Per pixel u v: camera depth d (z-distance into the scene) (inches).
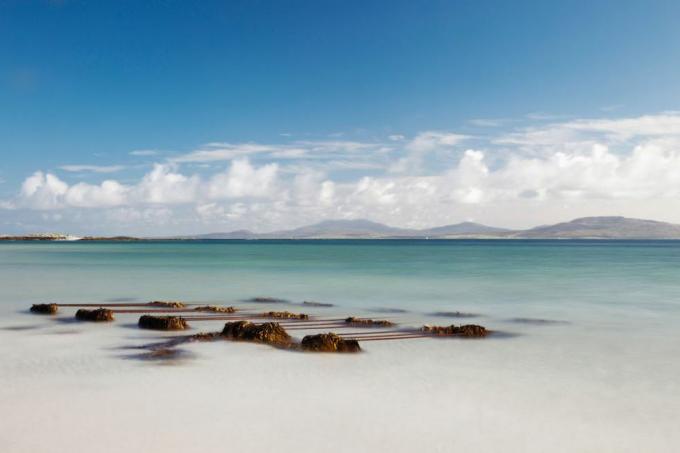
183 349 715.4
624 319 1029.2
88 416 466.3
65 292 1464.1
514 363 673.0
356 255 4220.0
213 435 430.6
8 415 466.9
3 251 5083.7
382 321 946.7
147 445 409.4
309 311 1130.7
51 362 647.8
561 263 3026.6
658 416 489.4
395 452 408.8
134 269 2434.8
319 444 418.9
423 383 579.8
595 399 534.0
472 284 1724.9
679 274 2150.6
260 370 617.3
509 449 418.9
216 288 1588.3
